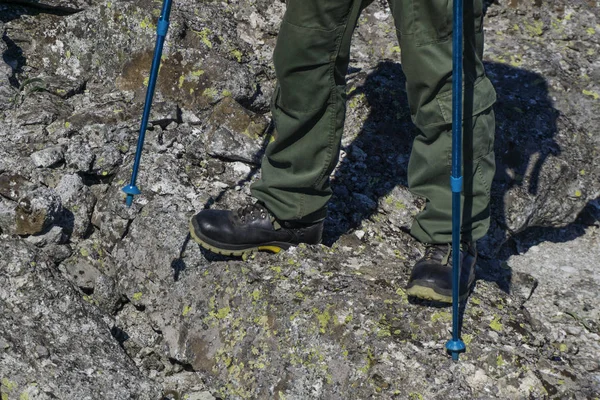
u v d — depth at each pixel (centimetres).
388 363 256
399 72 391
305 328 270
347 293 278
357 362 258
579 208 371
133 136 346
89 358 275
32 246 299
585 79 422
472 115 257
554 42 446
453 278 247
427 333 266
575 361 296
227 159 349
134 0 379
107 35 381
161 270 302
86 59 387
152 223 309
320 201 288
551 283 349
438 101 255
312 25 252
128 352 298
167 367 295
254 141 353
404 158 357
